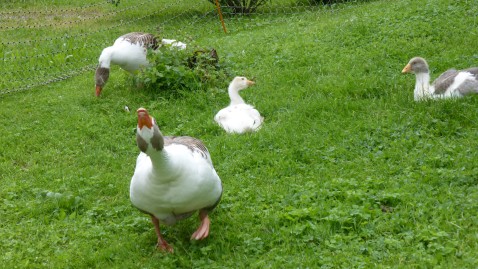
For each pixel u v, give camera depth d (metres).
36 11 9.32
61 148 4.94
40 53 7.26
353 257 3.42
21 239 3.86
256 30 7.56
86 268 3.61
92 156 4.75
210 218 3.87
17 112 5.62
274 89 5.54
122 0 9.65
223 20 8.18
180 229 3.80
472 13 6.54
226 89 5.61
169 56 5.71
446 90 4.85
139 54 5.82
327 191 3.95
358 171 4.18
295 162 4.36
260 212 3.87
